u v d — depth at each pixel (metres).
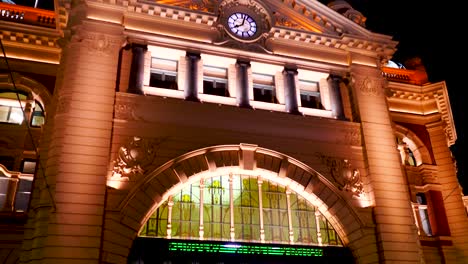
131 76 19.95
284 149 20.55
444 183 25.47
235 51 22.02
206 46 21.62
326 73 23.31
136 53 20.42
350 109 22.97
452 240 24.05
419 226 24.19
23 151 19.91
